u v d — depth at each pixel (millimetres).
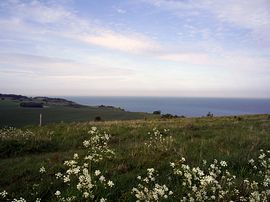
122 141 16141
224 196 6996
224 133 17234
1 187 8172
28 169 9742
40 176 8961
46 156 12297
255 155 10742
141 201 6738
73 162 7707
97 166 9078
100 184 7102
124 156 10539
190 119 34156
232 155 10617
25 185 8180
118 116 85625
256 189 7324
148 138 16562
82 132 18625
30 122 71062
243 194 7312
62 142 16219
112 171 8938
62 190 7465
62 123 25094
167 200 6848
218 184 7523
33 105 112875
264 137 15078
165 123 25844
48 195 7445
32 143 15094
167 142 12812
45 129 20844
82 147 15234
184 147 12125
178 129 20094
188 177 7422
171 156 10688
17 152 14180
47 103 143250
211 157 10344
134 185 7750
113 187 7496
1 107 102125
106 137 10062
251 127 19578
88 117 82312
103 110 105500
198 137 16344
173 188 7574
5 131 19031
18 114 84812
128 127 21078
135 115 87500
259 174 8641
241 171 8906
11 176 9180
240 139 14156
